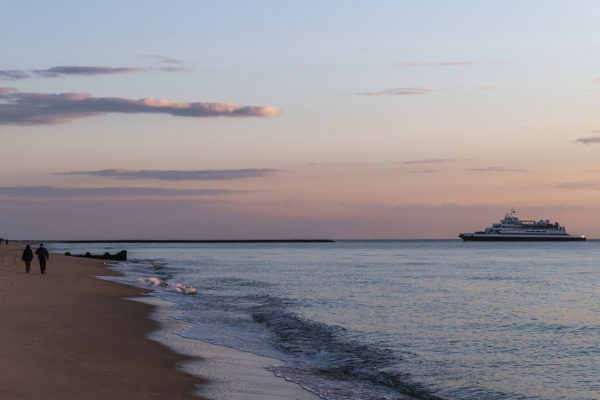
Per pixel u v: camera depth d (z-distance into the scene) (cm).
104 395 1223
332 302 3688
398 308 3422
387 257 12938
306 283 5284
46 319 2156
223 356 1872
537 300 3984
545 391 1658
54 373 1355
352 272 7106
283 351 2070
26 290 3116
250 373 1659
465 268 8131
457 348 2242
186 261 10719
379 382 1691
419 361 1995
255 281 5525
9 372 1315
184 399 1305
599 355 2147
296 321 2805
